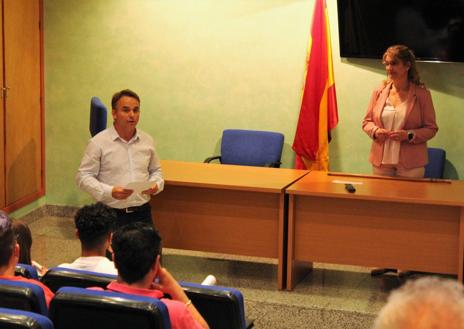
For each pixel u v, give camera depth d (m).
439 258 4.66
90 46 6.62
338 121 6.23
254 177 5.12
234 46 6.38
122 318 2.30
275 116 6.38
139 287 2.63
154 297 2.54
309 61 6.12
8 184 6.16
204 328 2.65
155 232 2.66
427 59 5.93
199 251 5.33
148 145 4.56
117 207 4.42
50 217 6.79
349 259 4.81
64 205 6.83
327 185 4.86
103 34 6.59
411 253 4.70
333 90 6.12
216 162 6.54
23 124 6.35
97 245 3.32
